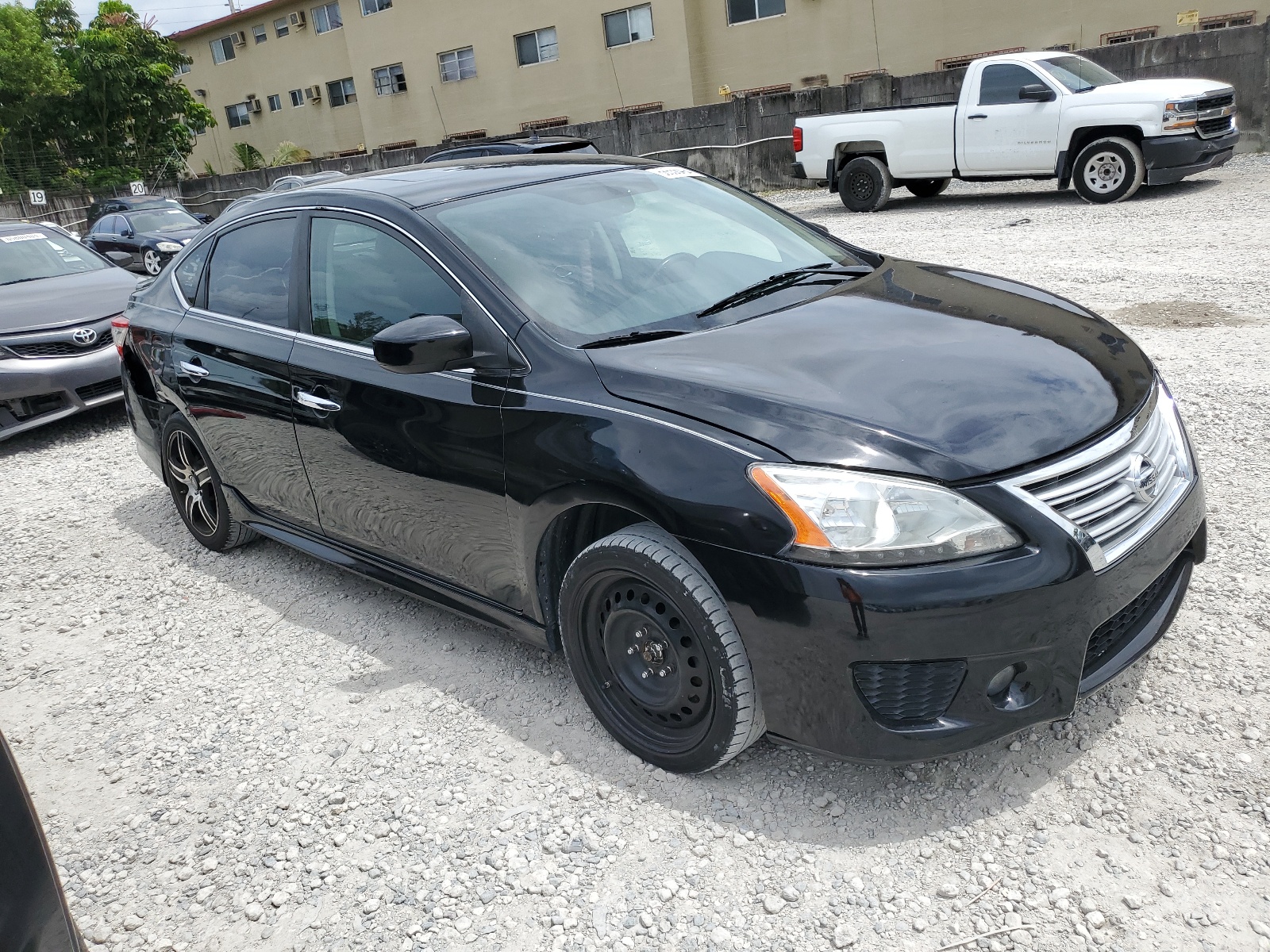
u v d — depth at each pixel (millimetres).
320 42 34969
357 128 35375
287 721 3377
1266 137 15000
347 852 2725
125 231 18688
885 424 2414
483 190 3580
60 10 33844
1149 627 2697
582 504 2770
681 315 3119
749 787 2756
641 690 2848
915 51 23188
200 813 2971
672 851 2562
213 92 39500
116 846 2877
